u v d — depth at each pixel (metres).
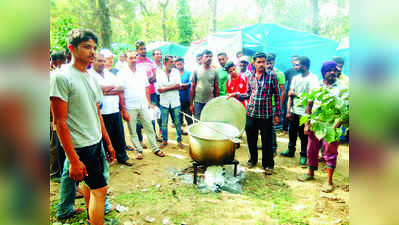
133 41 24.44
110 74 4.14
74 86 1.98
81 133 2.06
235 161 3.87
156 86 5.65
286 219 2.84
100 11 11.98
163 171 4.15
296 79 4.57
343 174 4.04
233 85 5.12
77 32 2.00
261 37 7.25
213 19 19.30
